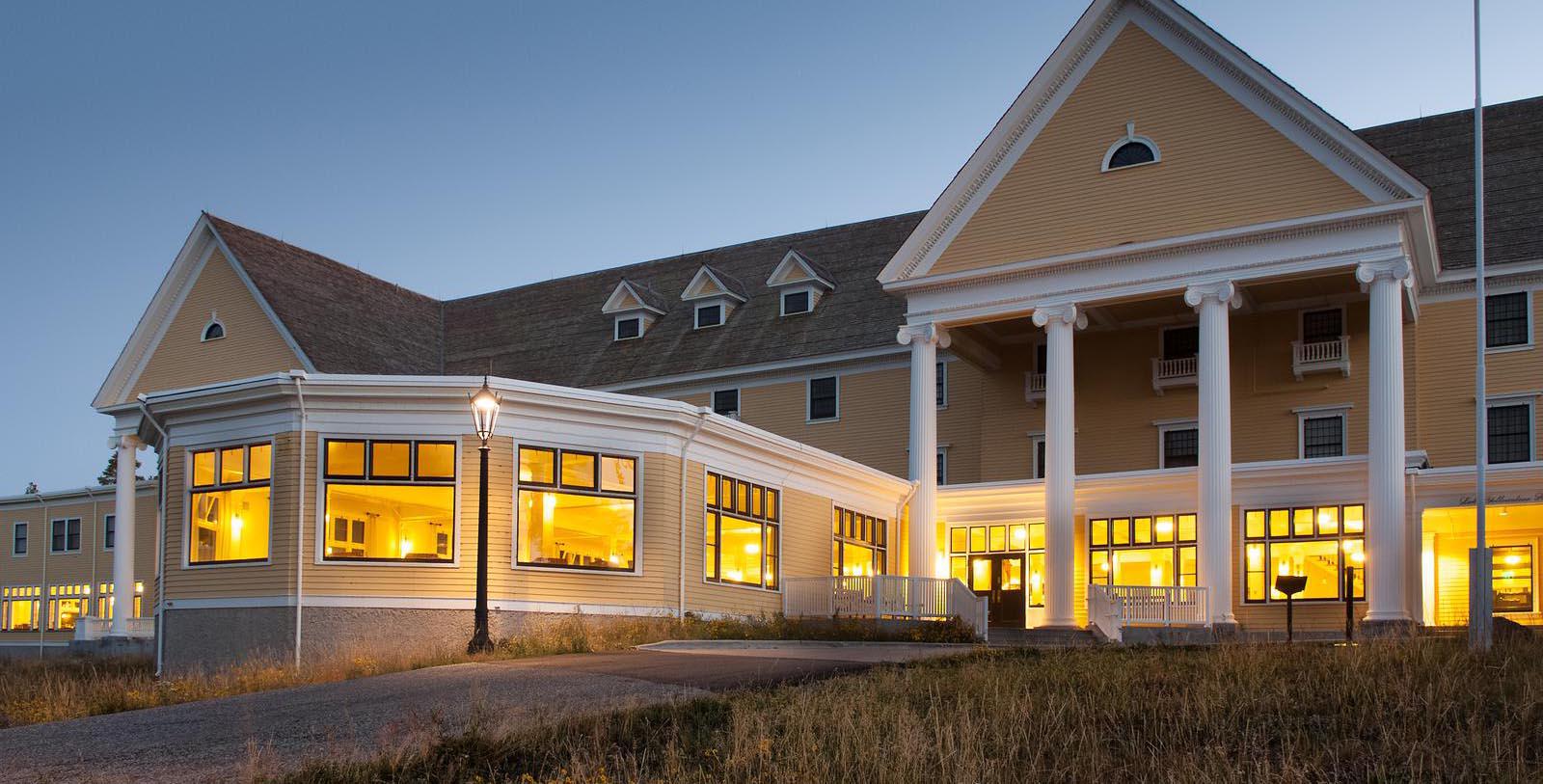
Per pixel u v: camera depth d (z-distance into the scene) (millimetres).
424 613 25719
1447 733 13539
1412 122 43656
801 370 47969
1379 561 32125
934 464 38875
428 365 53312
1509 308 37969
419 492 26188
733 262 55062
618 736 13539
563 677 17766
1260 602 34562
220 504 27016
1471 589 22344
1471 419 37688
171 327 47906
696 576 29344
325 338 46688
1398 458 32500
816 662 19844
